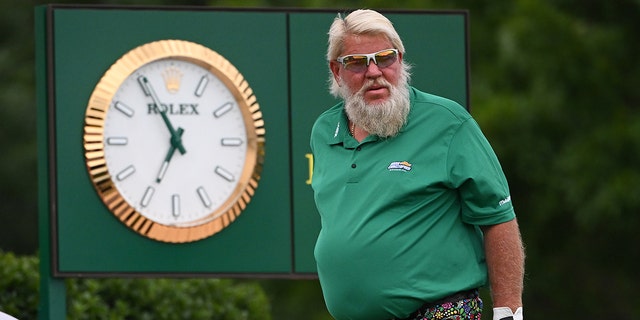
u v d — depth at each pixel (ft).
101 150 72.79
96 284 77.77
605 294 144.36
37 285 75.56
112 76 73.26
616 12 133.90
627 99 133.90
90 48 73.36
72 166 72.79
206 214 74.28
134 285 79.05
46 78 73.10
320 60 75.97
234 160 74.84
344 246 51.13
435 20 77.00
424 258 50.57
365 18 51.88
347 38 51.90
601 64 129.59
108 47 73.56
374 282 50.67
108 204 72.79
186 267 74.08
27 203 165.07
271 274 75.20
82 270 72.74
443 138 51.21
